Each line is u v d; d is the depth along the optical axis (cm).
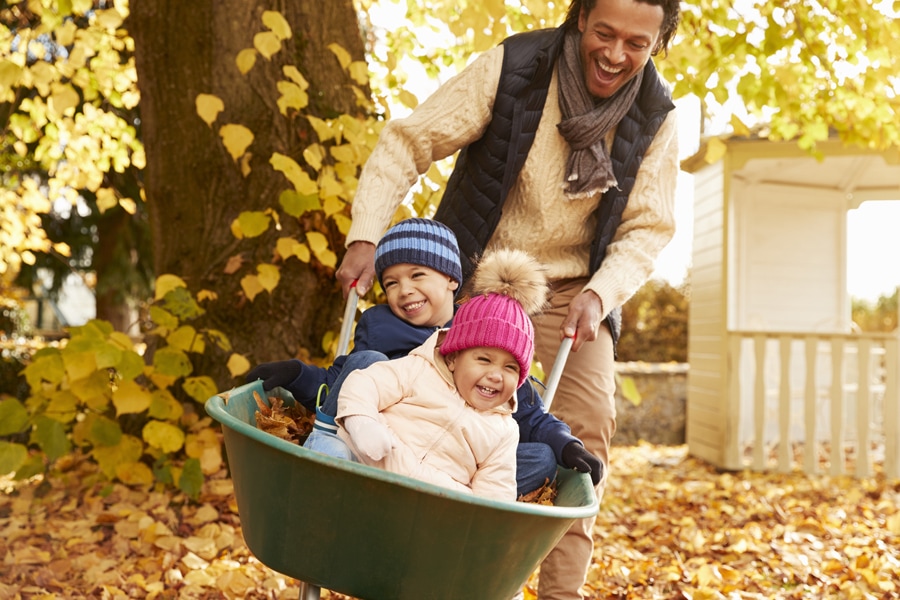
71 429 476
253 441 184
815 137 679
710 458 941
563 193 286
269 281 448
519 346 222
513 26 555
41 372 430
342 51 479
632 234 297
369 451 207
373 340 250
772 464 949
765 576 459
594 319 275
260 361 488
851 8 576
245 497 195
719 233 937
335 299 502
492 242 300
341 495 179
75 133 807
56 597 348
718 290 933
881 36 581
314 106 501
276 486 186
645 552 510
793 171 1107
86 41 536
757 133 922
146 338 524
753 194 1151
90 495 477
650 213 297
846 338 862
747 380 1080
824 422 1121
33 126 841
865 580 432
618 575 425
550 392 259
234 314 491
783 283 1162
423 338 250
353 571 187
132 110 1027
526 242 296
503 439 226
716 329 936
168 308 439
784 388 883
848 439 1144
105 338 429
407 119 290
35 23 704
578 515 188
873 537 552
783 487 784
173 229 510
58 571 379
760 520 618
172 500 466
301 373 244
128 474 457
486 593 194
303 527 186
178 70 504
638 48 265
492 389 223
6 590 349
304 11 505
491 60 286
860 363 859
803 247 1170
